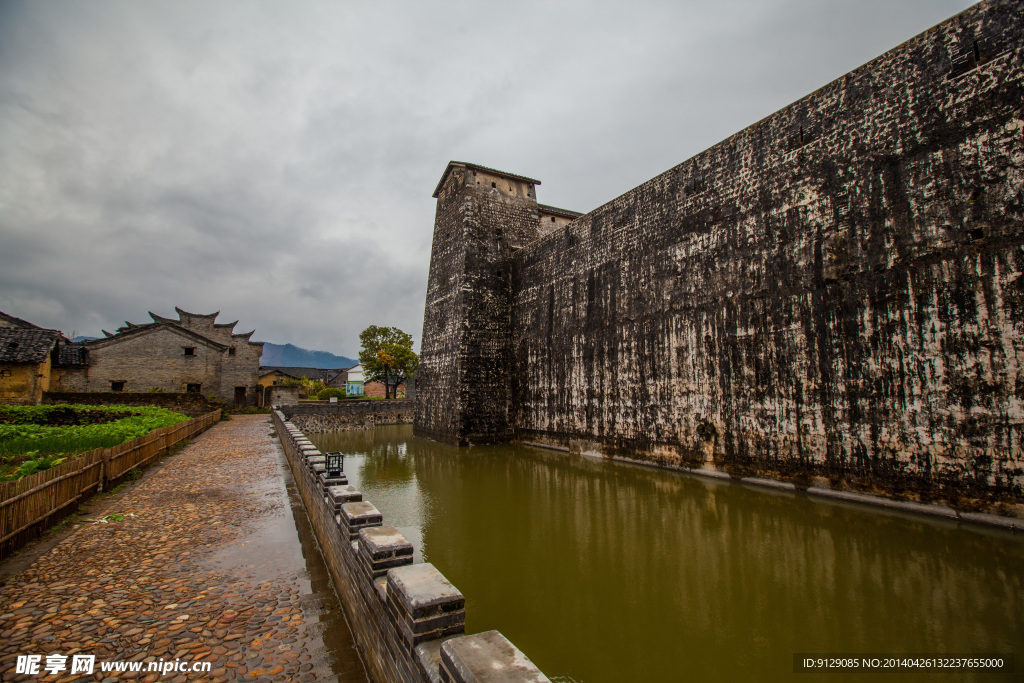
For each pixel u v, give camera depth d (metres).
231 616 4.68
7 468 9.20
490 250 21.38
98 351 29.50
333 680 3.66
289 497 9.70
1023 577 5.76
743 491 10.21
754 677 4.21
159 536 7.00
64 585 5.25
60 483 7.48
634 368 14.34
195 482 10.86
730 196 11.82
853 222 9.37
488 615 5.48
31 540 6.54
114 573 5.63
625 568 6.65
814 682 4.12
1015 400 7.19
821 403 9.62
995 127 7.64
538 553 7.31
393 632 3.12
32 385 23.42
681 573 6.43
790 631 4.95
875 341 8.86
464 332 20.25
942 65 8.35
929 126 8.43
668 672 4.34
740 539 7.50
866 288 9.05
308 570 5.90
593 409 16.02
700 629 5.07
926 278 8.27
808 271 10.02
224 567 5.95
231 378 33.94
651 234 14.10
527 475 13.35
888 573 6.07
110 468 9.62
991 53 7.77
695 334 12.39
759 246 11.02
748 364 11.05
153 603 4.91
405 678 2.82
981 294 7.61
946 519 7.75
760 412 10.73
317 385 44.56
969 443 7.63
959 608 5.18
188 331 31.67
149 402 25.69
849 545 6.98
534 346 19.75
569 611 5.54
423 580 3.06
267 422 27.31
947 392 7.91
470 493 11.31
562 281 18.27
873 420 8.80
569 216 25.56
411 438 23.98
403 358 41.78
